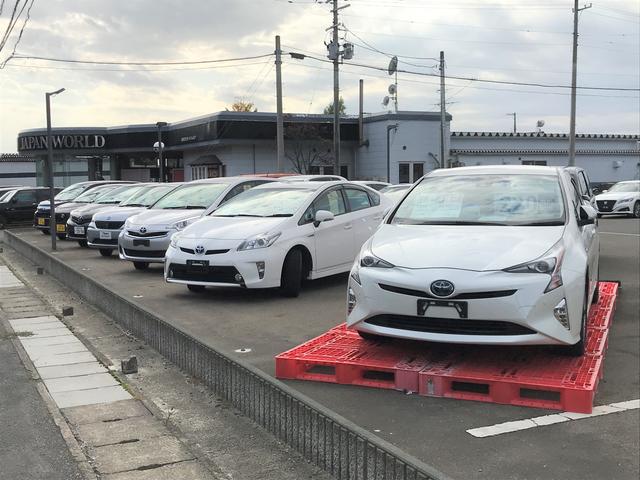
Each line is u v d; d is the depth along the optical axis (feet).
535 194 19.21
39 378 17.49
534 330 14.79
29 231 74.33
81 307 27.76
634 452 12.50
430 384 15.46
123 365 17.99
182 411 14.99
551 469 11.85
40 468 12.00
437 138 123.03
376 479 10.23
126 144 127.54
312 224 29.07
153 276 35.37
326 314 25.08
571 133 119.75
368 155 123.75
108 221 43.45
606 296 24.27
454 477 11.58
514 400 14.79
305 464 12.01
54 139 128.06
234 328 23.00
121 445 12.97
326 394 15.83
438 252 16.10
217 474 11.63
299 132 115.24
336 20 92.68
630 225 70.44
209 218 29.84
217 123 110.63
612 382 16.70
